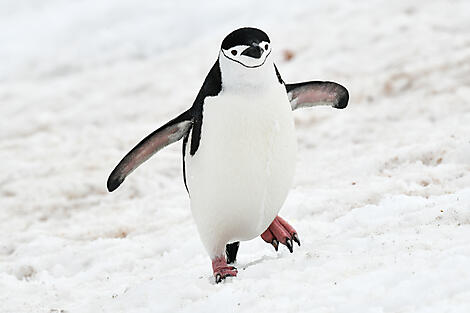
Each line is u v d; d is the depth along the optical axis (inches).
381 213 917.2
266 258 762.8
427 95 1667.1
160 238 1072.8
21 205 1464.1
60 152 1814.7
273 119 663.1
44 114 2236.7
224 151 665.0
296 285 605.9
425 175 1090.1
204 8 3038.9
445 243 633.0
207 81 686.5
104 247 1093.8
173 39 2942.9
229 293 617.0
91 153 1775.3
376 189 1058.1
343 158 1355.8
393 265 598.2
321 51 2257.6
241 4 3009.4
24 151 1855.3
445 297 520.7
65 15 3277.6
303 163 1378.0
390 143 1376.7
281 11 2871.6
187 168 711.7
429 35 2137.1
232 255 789.9
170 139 730.2
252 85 657.0
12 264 1071.0
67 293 894.4
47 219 1374.3
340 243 705.0
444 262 570.6
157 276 916.0
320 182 1212.5
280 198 708.0
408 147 1258.6
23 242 1206.9
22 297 900.6
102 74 2652.6
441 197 904.3
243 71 649.6
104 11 3218.5
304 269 644.7
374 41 2228.1
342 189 1109.1
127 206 1360.7
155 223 1192.8
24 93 2561.5
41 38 3125.0
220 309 599.8
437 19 2260.1
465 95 1594.5
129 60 2874.0
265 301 586.6
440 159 1172.5
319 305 558.3
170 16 3058.6
